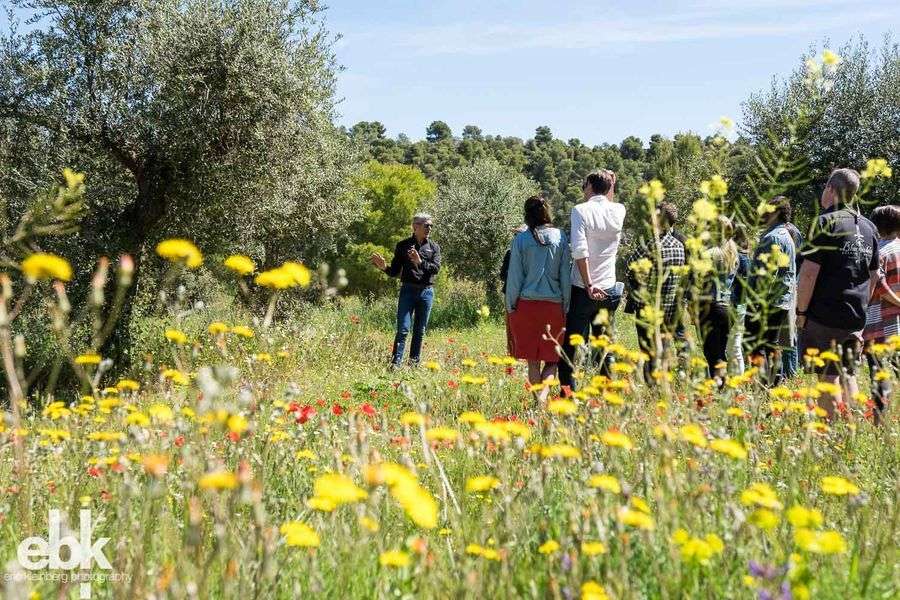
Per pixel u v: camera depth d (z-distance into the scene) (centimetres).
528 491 237
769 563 196
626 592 181
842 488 227
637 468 257
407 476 176
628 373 337
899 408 397
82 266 982
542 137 11450
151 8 990
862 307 488
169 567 172
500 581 192
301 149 1088
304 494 262
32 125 991
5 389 807
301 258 1628
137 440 260
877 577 215
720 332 558
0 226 678
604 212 591
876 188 1711
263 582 183
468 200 2520
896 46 1803
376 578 204
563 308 600
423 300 926
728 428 343
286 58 1023
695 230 312
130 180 1093
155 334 972
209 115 986
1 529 246
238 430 180
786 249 502
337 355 970
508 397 565
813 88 316
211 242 1073
